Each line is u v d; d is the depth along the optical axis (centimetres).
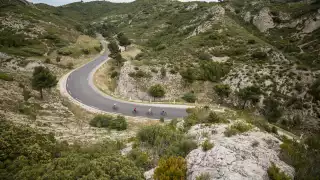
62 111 2908
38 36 7856
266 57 5325
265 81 4303
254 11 9875
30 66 5194
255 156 973
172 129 1608
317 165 927
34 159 1020
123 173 857
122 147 1468
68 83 4506
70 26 11844
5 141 1057
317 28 7475
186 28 10094
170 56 6028
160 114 3225
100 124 2606
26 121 1969
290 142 1298
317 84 3791
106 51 8862
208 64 5097
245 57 5500
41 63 5406
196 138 1270
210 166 889
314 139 1538
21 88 3141
